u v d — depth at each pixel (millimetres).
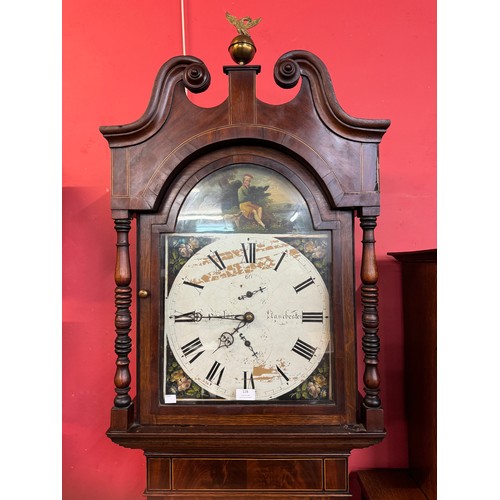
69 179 1312
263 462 952
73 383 1300
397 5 1313
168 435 880
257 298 932
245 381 920
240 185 951
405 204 1306
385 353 1291
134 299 1276
